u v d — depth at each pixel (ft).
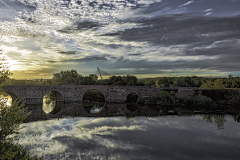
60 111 192.13
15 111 51.93
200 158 78.79
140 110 204.95
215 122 141.18
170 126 127.85
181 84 353.92
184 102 240.53
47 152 81.10
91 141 95.96
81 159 75.31
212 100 237.45
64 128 120.26
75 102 261.03
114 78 338.54
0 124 47.60
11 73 50.52
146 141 97.09
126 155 79.97
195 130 118.32
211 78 464.65
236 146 92.32
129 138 101.55
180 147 89.97
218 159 78.38
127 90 275.80
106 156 78.59
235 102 241.35
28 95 225.97
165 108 219.00
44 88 237.45
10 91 213.25
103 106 236.22
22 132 109.91
